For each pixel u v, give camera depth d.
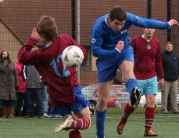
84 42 52.69
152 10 48.47
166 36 47.81
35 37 15.28
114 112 41.06
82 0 55.31
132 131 25.84
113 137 22.86
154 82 23.66
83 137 22.80
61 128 14.69
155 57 24.38
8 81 34.72
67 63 14.74
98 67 19.44
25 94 36.16
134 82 17.91
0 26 44.66
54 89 15.23
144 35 23.81
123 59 18.61
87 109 15.66
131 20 18.44
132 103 17.23
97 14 55.22
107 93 19.47
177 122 31.73
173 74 38.91
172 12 46.31
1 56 35.06
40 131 25.98
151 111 23.42
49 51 14.96
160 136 23.34
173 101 39.38
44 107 36.16
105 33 18.16
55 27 14.96
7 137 23.12
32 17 52.59
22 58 15.03
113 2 53.41
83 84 47.31
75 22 41.97
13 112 36.09
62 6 53.09
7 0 52.25
